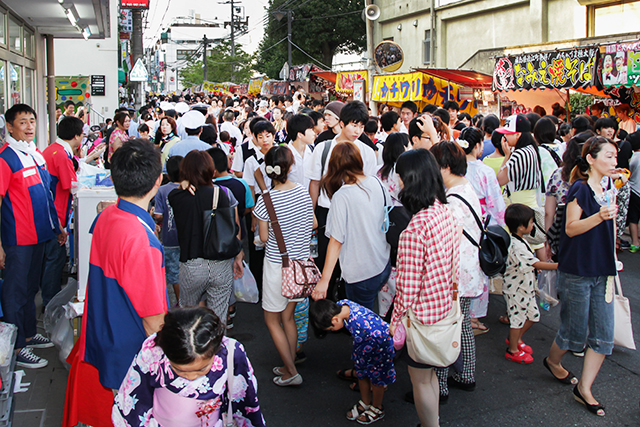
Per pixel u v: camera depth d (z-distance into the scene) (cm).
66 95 1830
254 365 445
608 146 360
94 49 1992
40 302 560
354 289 392
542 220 523
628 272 675
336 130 545
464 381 404
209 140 662
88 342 268
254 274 579
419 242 303
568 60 927
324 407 383
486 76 1281
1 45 631
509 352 457
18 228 411
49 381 409
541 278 480
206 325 192
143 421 215
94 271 265
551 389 407
